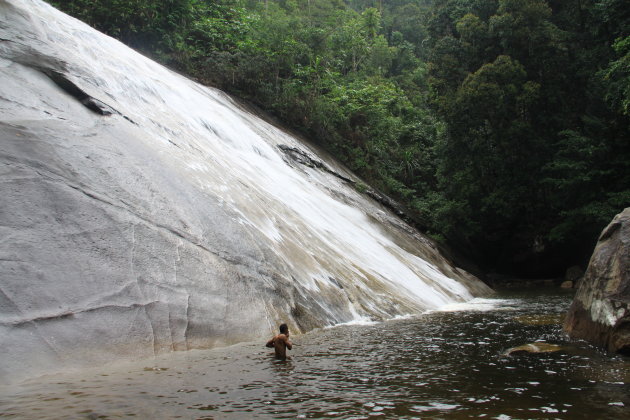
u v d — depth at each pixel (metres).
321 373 6.43
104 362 6.10
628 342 7.93
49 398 4.84
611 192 26.05
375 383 6.03
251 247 10.27
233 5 36.03
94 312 6.54
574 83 28.50
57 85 10.97
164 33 28.05
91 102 10.99
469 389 5.83
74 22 16.86
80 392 5.07
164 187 9.75
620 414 4.95
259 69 29.92
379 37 56.06
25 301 6.04
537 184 28.91
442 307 15.40
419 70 57.19
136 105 13.77
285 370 6.52
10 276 6.15
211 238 9.52
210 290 8.38
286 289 10.05
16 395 4.90
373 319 11.60
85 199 7.91
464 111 28.19
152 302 7.32
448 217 31.44
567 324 10.48
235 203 11.65
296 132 29.66
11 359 5.43
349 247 15.76
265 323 8.75
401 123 41.91
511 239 31.98
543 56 27.83
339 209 20.34
